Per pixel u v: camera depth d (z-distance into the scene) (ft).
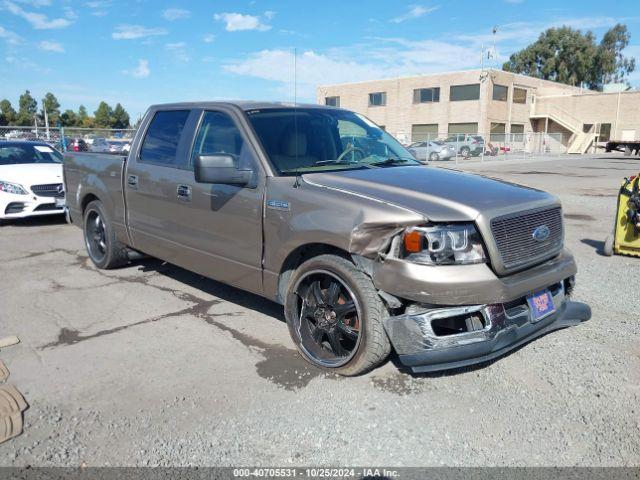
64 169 22.58
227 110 14.97
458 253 10.56
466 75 147.43
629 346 13.33
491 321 10.64
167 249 16.78
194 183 15.11
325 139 14.97
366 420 10.30
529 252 11.57
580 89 189.78
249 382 11.82
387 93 165.68
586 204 39.40
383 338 11.20
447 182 12.59
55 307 16.65
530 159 112.16
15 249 24.72
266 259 13.20
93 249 21.34
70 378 12.02
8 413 10.58
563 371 12.07
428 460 9.13
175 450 9.45
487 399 10.99
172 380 11.92
